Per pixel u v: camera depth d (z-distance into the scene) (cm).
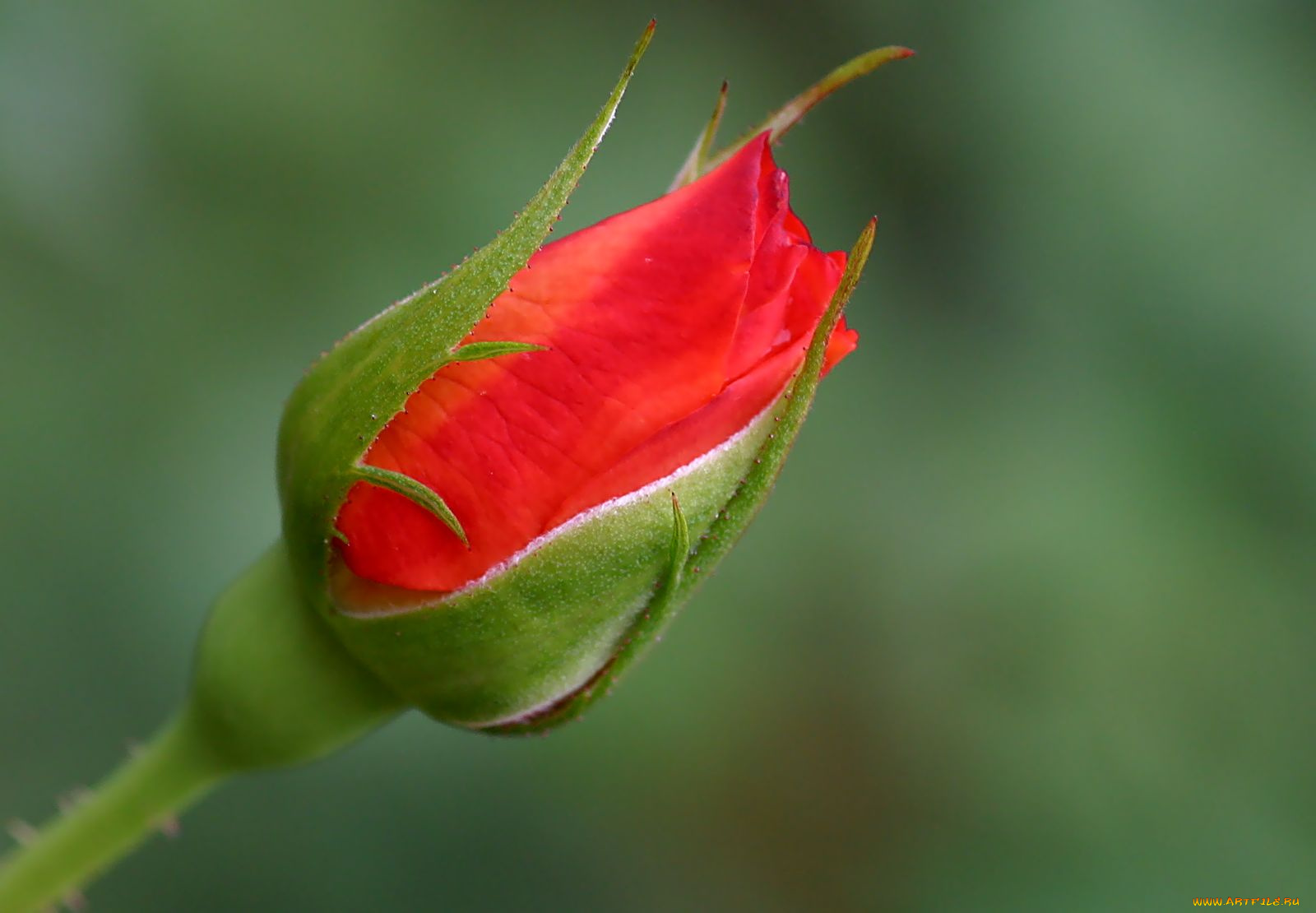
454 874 28
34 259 26
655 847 31
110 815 22
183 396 27
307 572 21
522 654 20
